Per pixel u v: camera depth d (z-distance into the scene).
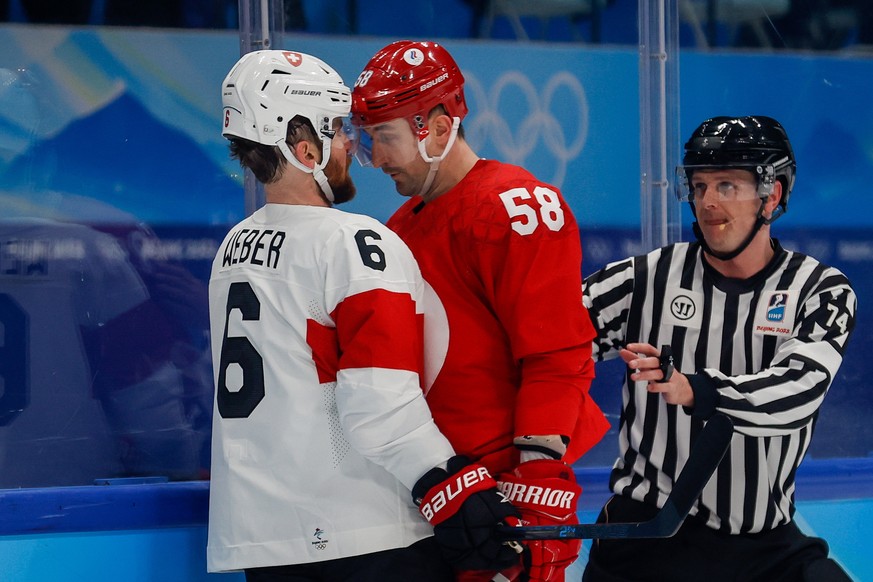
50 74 9.27
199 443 9.62
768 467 6.95
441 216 6.54
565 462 6.56
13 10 9.15
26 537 8.24
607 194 10.05
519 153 9.89
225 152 9.58
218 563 6.21
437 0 9.65
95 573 8.10
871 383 10.45
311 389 6.02
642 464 7.27
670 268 7.34
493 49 9.77
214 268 6.61
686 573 6.98
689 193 7.14
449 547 5.92
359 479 6.03
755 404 6.41
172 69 9.44
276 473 6.03
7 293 9.27
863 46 10.35
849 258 10.45
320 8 9.41
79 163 9.35
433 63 6.48
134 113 9.41
